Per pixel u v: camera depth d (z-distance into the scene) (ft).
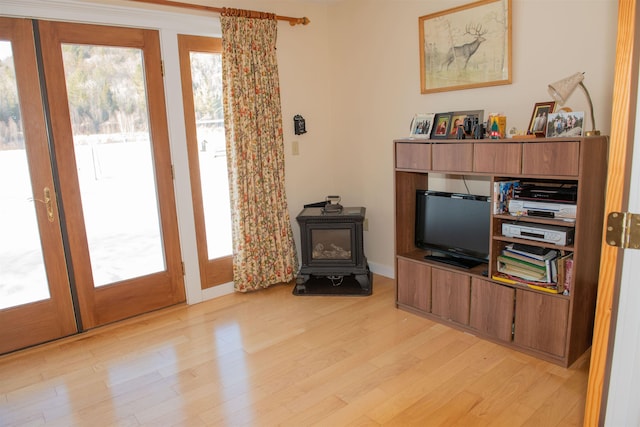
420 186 10.94
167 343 9.37
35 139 8.89
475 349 8.70
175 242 11.07
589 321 8.24
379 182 12.76
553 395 7.14
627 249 3.94
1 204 8.73
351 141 13.30
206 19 10.61
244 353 8.87
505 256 8.63
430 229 10.30
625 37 3.79
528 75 9.14
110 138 9.84
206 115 11.23
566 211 7.57
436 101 10.94
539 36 8.87
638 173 3.82
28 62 8.65
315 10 12.93
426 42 10.78
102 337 9.72
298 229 13.30
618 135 3.90
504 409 6.84
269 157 11.76
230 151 11.26
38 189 9.04
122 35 9.68
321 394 7.39
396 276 10.70
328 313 10.64
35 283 9.27
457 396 7.21
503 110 9.66
